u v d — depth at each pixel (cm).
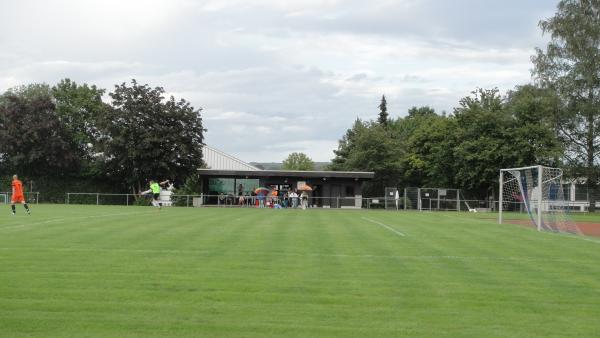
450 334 817
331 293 1071
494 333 825
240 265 1366
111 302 971
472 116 6094
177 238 1914
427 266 1407
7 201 5491
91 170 5834
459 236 2191
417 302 1012
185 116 5669
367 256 1561
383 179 7744
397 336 802
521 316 926
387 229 2453
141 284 1120
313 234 2144
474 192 6350
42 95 5878
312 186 6122
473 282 1205
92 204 5509
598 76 5478
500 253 1688
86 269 1279
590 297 1074
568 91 5534
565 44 5619
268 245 1761
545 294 1095
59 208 4128
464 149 5981
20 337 771
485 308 977
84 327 822
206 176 6041
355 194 6122
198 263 1384
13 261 1382
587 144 5722
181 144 5569
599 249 1852
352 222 2891
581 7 5581
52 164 5666
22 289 1062
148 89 5700
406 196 5856
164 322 853
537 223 2986
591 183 5778
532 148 5725
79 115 6172
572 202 5819
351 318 895
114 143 5425
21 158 5538
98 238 1884
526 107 5856
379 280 1209
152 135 5516
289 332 812
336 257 1531
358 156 7694
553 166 5753
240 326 839
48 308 925
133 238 1897
